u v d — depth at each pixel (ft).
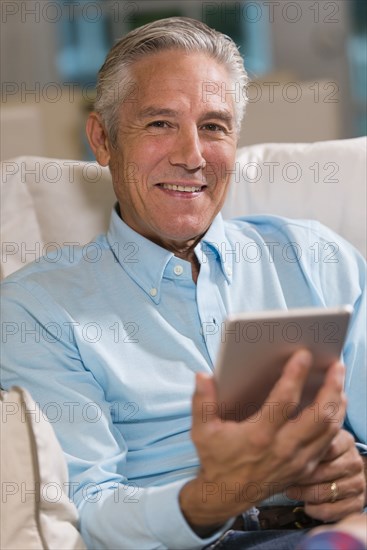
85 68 24.14
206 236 6.75
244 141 15.33
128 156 6.64
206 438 4.89
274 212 7.80
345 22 22.34
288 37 22.66
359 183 7.84
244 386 4.97
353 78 22.68
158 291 6.52
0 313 6.36
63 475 5.52
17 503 5.22
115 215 6.82
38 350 6.23
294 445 4.89
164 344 6.36
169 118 6.50
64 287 6.48
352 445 5.65
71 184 7.60
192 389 6.26
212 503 5.13
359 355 6.69
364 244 7.80
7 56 24.31
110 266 6.64
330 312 4.86
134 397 6.21
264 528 5.92
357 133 22.93
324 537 4.83
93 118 7.07
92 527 5.59
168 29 6.62
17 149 14.61
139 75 6.59
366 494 6.06
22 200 7.47
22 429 5.29
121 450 6.15
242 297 6.75
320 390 4.98
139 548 5.44
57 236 7.53
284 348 4.90
